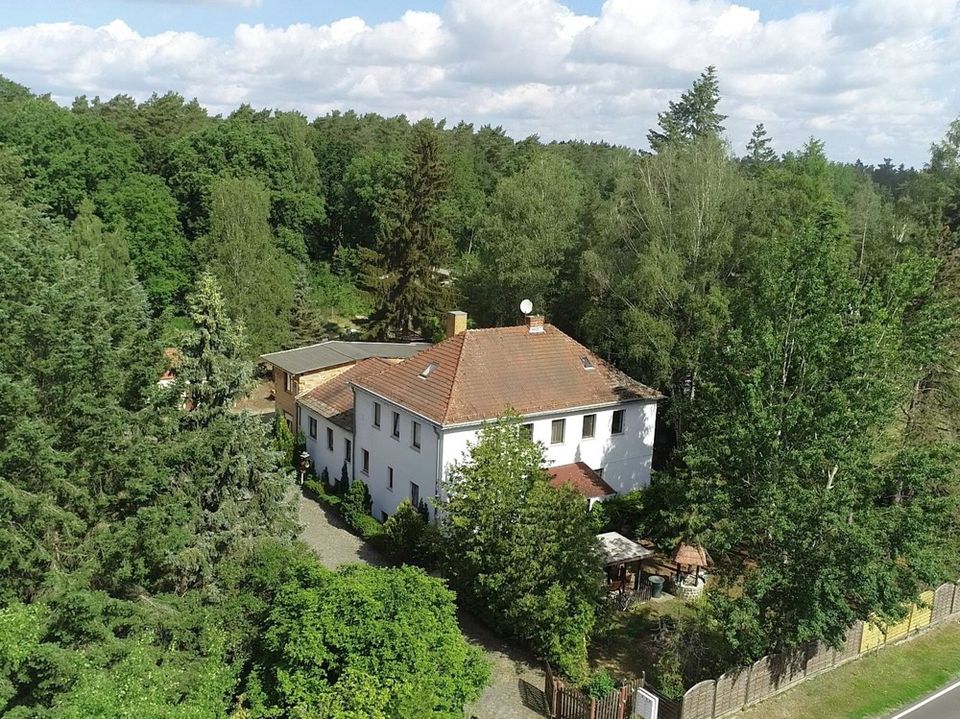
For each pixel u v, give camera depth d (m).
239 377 22.61
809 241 22.53
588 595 22.62
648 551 28.19
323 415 38.00
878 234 49.25
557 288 51.69
